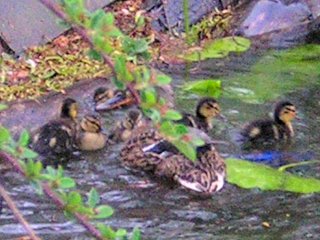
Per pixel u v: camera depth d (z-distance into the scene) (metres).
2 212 10.12
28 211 10.16
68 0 4.46
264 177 11.01
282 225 10.02
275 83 14.30
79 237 9.63
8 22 15.04
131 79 4.53
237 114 13.02
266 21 16.38
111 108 13.09
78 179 11.09
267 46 15.83
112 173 11.30
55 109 13.12
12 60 14.66
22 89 13.73
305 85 14.24
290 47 15.85
